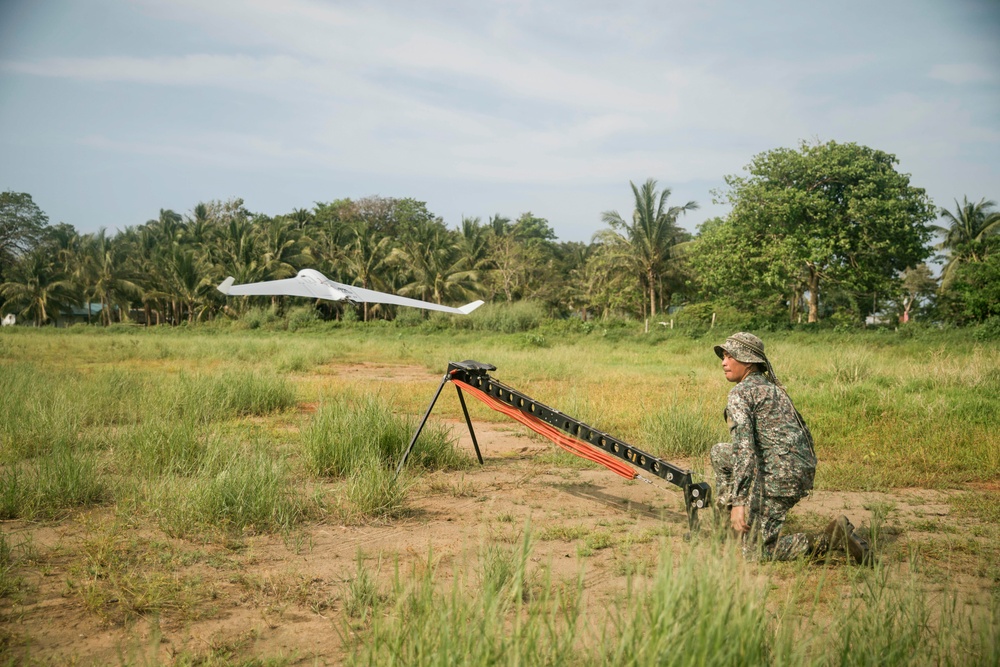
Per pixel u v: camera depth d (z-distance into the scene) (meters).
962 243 48.16
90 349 22.58
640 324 37.56
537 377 15.20
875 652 2.40
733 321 36.81
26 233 67.12
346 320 43.12
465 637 2.23
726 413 4.16
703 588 2.22
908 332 29.11
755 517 3.91
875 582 3.11
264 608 3.39
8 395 8.20
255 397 9.69
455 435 8.45
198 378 9.80
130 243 66.44
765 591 2.77
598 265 54.12
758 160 36.75
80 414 7.87
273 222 59.09
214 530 4.46
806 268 39.50
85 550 4.05
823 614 3.12
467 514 5.11
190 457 6.07
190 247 59.59
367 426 6.59
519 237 75.44
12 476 5.05
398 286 55.81
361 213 76.12
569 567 3.90
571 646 2.24
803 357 17.89
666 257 50.00
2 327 41.25
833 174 35.44
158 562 3.98
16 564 3.89
